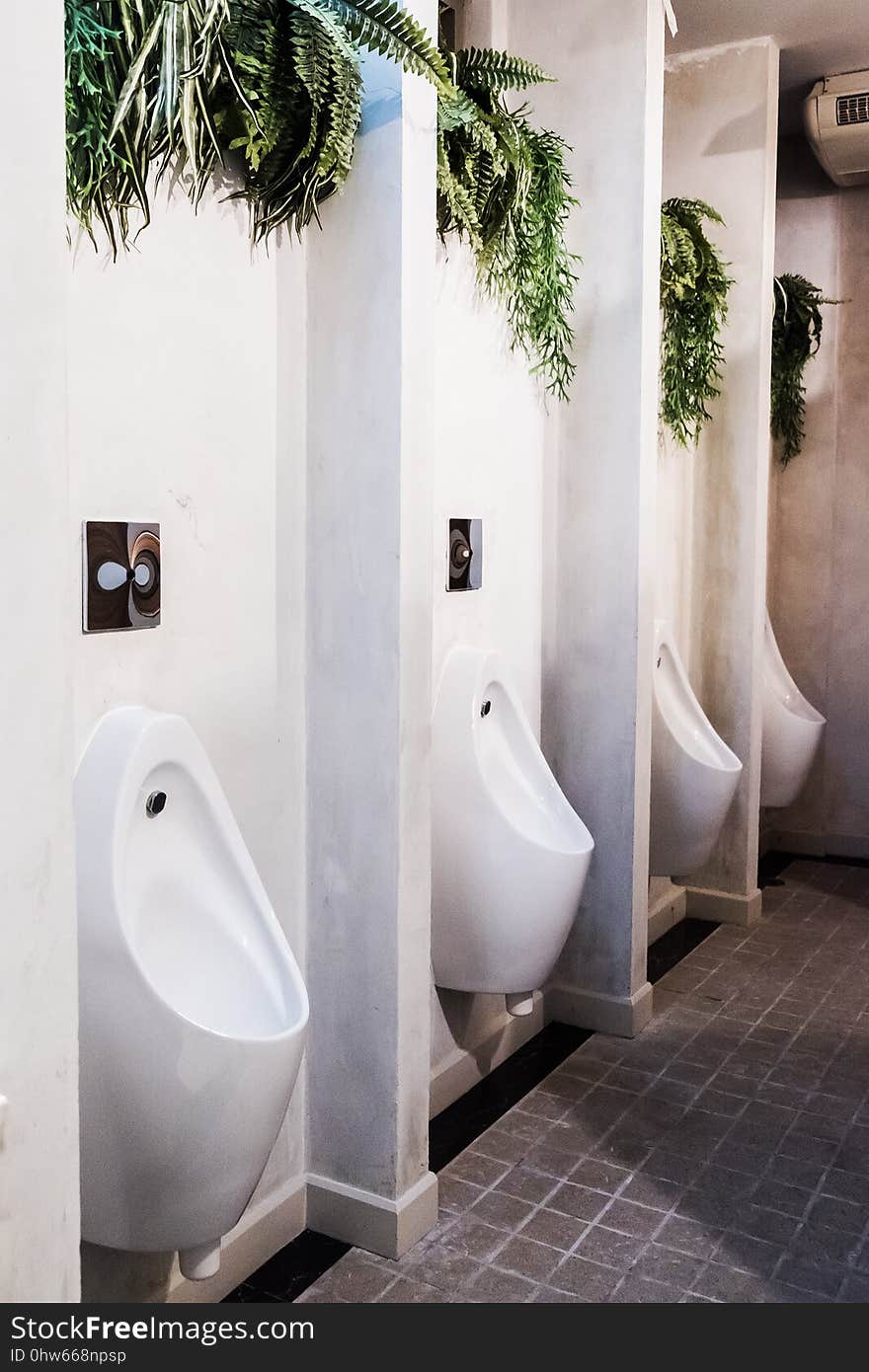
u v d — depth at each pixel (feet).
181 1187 5.46
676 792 11.93
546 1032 10.58
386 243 6.61
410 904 7.11
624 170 9.78
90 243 5.44
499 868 8.41
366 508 6.82
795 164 15.71
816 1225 7.60
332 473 6.92
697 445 13.20
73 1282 3.92
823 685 16.40
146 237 5.77
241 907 6.06
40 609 3.68
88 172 5.16
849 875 15.78
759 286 12.71
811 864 16.33
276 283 6.66
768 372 13.03
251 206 6.42
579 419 10.13
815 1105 9.26
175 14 5.18
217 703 6.46
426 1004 7.39
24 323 3.57
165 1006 5.17
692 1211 7.74
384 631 6.85
